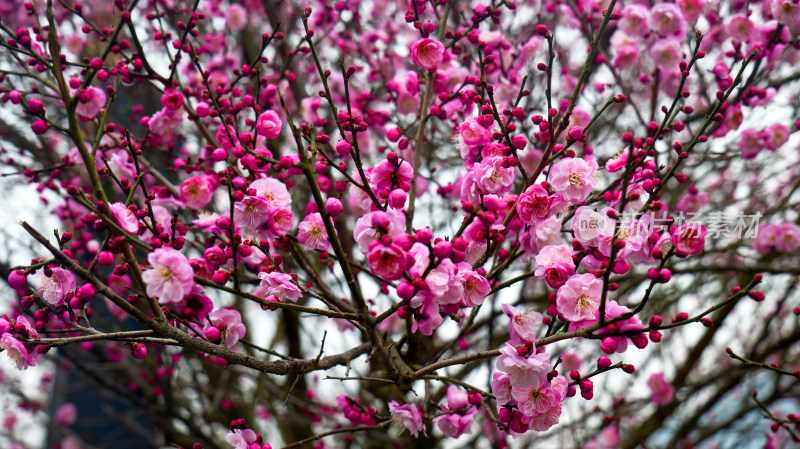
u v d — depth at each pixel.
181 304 2.77
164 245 2.52
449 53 3.46
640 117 4.25
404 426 3.12
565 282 2.48
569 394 2.60
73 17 4.74
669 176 2.60
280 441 5.95
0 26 3.03
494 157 2.63
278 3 4.84
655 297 5.78
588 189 2.63
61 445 6.92
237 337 2.74
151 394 5.59
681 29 4.18
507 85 4.00
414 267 2.22
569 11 4.93
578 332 2.41
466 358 2.54
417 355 3.32
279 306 2.45
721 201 5.81
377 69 5.04
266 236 2.83
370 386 5.10
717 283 6.04
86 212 4.45
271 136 3.02
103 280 3.99
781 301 5.63
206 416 5.71
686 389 5.79
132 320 5.79
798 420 3.23
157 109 5.22
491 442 5.16
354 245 4.96
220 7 5.29
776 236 5.20
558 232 2.63
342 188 2.81
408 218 3.09
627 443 5.69
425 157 4.78
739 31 4.09
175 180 4.87
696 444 5.98
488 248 2.54
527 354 2.34
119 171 3.62
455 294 2.35
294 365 2.66
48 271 2.41
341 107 4.77
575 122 4.34
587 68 2.62
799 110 4.89
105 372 5.73
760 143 4.31
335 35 5.47
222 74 4.97
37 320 2.43
